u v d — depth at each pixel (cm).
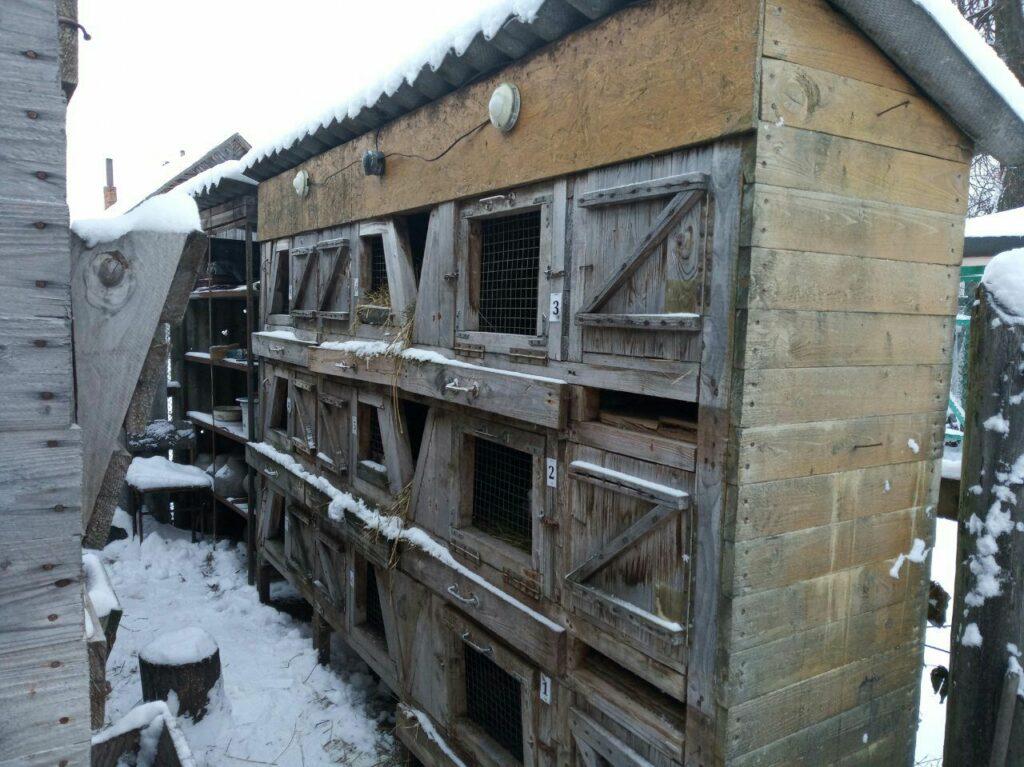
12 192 133
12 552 139
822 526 239
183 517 867
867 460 250
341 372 453
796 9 210
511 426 317
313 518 534
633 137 240
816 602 241
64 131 137
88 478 171
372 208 423
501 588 330
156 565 743
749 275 209
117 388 172
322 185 490
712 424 222
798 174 216
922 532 274
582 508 278
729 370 216
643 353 246
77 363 167
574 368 276
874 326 246
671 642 237
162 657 429
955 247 270
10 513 138
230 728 450
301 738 448
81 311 166
